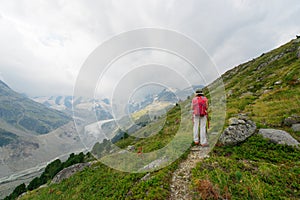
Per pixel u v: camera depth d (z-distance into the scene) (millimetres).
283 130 11266
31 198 15750
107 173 11117
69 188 12703
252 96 24203
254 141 10164
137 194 7066
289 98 17484
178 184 7031
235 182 6582
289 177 6820
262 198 5727
